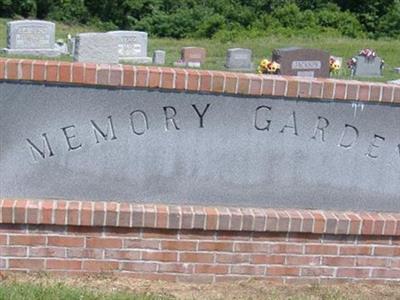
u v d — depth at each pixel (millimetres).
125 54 20578
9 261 4156
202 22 32500
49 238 4160
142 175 4324
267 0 34312
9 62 4078
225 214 4258
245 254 4336
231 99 4301
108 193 4320
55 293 3822
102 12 35969
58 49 20750
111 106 4219
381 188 4551
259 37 31281
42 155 4230
